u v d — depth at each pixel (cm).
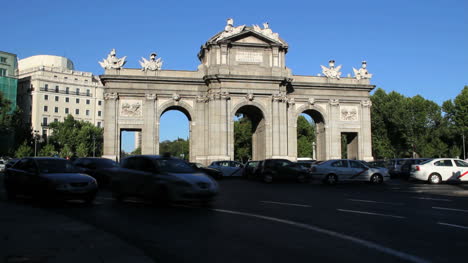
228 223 1570
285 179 4206
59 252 1062
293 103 6625
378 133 11156
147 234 1366
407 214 1795
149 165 2247
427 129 10781
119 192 2367
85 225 1483
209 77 6081
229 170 5044
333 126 6719
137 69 6284
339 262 1012
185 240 1269
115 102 6131
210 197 2081
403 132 10750
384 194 2792
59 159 2452
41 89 14138
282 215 1773
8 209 1961
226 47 6194
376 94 11425
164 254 1098
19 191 2405
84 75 15425
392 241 1244
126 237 1318
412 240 1257
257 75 6159
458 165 3894
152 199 2153
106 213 1862
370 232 1384
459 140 11000
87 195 2186
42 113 14112
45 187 2128
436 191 3030
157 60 6359
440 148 10669
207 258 1055
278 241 1248
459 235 1332
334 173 3906
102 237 1262
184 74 6400
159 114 6256
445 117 10944
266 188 3416
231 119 6125
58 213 1877
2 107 9788
